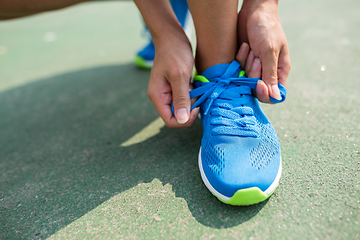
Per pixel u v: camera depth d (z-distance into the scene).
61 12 4.18
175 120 0.91
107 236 0.71
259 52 0.87
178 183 0.85
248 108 0.85
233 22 0.88
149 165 0.96
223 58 0.92
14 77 2.04
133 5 4.17
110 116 1.37
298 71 1.49
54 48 2.62
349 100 1.15
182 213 0.74
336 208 0.69
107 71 1.96
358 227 0.64
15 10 1.32
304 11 2.59
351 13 2.29
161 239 0.68
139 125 1.25
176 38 0.91
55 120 1.40
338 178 0.78
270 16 0.89
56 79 1.92
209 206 0.75
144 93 1.56
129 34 2.80
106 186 0.89
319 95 1.23
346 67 1.43
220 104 0.87
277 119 1.11
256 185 0.70
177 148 1.03
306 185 0.78
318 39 1.87
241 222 0.69
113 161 1.01
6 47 2.79
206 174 0.79
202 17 0.86
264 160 0.77
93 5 4.50
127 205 0.79
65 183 0.93
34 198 0.88
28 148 1.19
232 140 0.80
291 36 2.01
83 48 2.53
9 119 1.47
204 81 0.93
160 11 0.92
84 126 1.31
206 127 0.89
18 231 0.75
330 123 1.03
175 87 0.86
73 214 0.79
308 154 0.90
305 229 0.65
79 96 1.63
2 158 1.14
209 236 0.67
